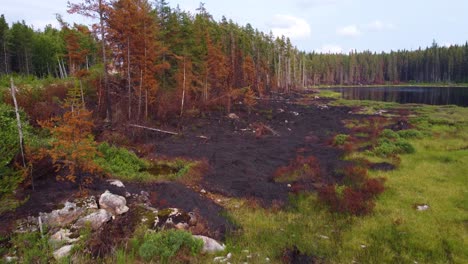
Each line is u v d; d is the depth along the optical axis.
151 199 12.21
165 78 38.47
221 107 41.78
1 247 7.98
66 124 11.48
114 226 9.43
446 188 14.59
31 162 10.92
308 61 136.00
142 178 14.84
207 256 8.48
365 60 157.00
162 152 21.81
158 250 8.07
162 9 37.22
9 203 9.14
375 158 20.38
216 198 14.48
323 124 36.31
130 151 20.09
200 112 37.03
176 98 34.62
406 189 14.76
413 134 26.45
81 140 11.36
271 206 13.50
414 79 144.00
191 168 17.86
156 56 29.14
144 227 9.63
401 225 11.18
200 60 41.19
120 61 28.31
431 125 31.91
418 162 19.08
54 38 65.25
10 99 18.77
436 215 11.88
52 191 10.95
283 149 24.16
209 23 52.97
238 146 24.94
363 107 52.38
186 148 23.34
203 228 10.25
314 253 9.30
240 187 15.85
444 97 70.62
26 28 59.72
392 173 17.16
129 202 11.51
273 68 87.44
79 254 7.85
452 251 9.45
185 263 7.94
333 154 22.31
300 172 17.58
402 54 153.50
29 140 12.46
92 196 10.88
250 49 69.25
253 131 31.45
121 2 24.30
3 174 9.70
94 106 27.39
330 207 13.02
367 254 9.27
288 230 10.98
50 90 25.34
